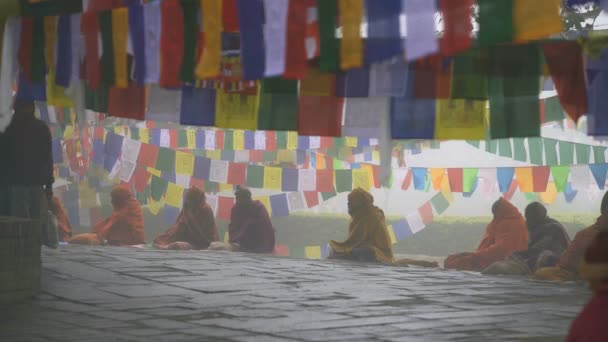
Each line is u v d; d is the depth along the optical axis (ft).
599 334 25.93
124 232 108.78
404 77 43.96
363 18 36.09
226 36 43.78
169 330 44.52
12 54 44.86
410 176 108.58
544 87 53.11
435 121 44.93
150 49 42.01
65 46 43.78
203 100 46.06
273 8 38.04
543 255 82.38
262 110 45.57
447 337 43.52
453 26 35.06
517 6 34.71
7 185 77.20
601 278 26.27
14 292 53.62
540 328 46.78
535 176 99.30
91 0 43.14
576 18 70.44
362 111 45.37
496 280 72.02
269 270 73.51
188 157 109.29
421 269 80.94
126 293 57.47
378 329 45.60
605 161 99.50
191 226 108.47
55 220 87.30
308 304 54.29
